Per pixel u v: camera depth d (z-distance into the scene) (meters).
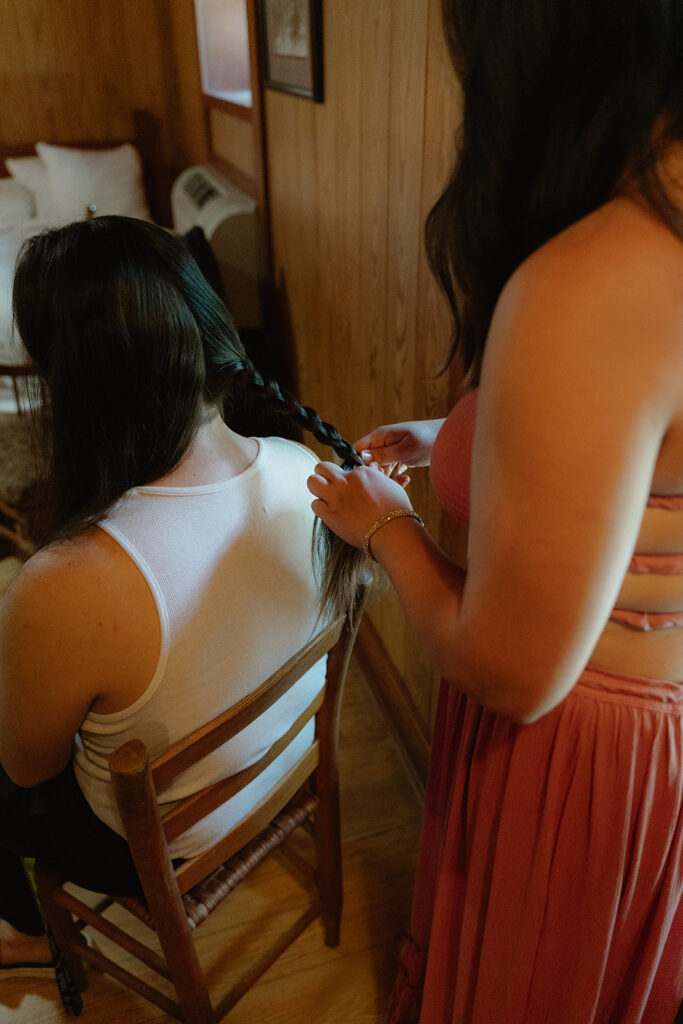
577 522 0.47
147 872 0.81
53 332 0.73
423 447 1.00
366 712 1.82
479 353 0.60
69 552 0.68
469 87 0.52
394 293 1.41
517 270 0.50
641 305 0.47
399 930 1.37
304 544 0.84
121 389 0.72
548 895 0.77
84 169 3.53
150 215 3.73
